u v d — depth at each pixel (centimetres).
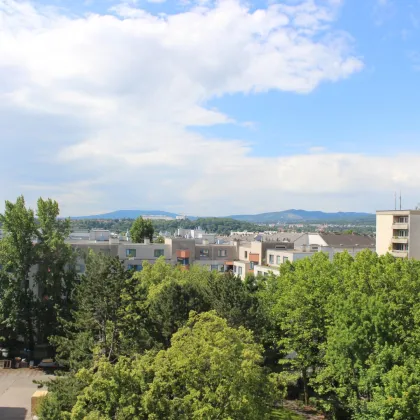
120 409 2373
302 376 4684
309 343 4428
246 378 2692
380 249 9612
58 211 6397
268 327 4434
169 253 9500
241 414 2630
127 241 11206
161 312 4212
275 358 4834
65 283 6312
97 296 3831
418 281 4106
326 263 4922
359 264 4725
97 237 11112
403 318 3969
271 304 4934
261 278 5928
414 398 2994
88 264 4878
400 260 4703
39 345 6328
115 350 3703
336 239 11319
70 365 3597
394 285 4225
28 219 6097
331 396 4184
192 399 2595
